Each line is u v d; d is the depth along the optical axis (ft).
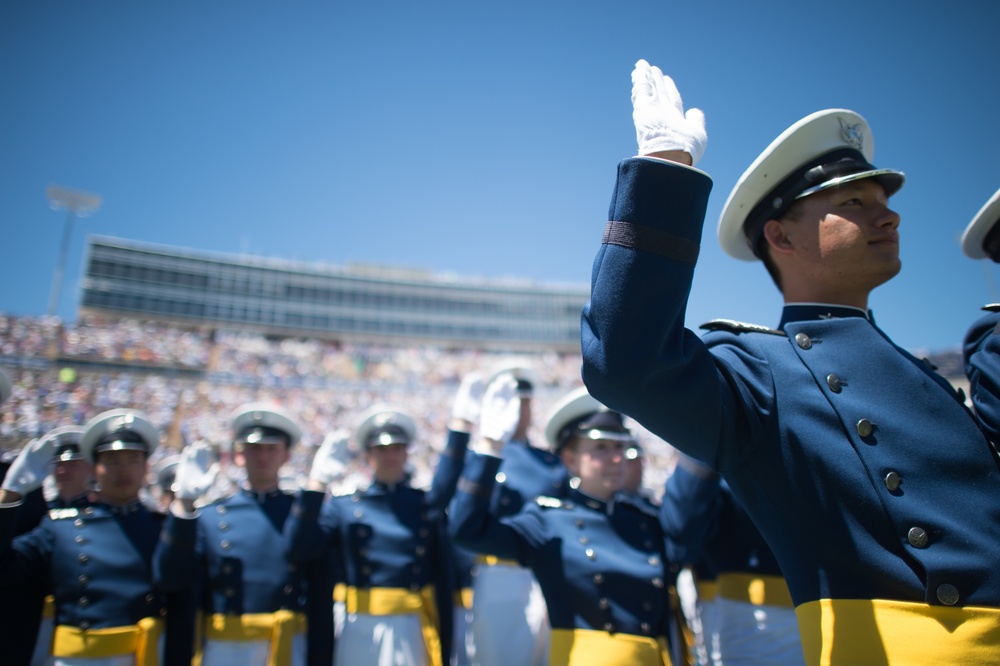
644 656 11.90
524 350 200.54
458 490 13.78
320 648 17.85
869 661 5.08
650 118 5.63
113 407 98.99
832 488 5.55
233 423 20.44
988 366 6.19
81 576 16.30
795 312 6.84
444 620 19.17
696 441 5.67
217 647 17.74
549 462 21.36
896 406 5.81
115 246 162.50
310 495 17.79
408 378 146.51
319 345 157.58
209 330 167.32
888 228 6.60
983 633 4.80
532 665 19.43
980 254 10.04
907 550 5.18
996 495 5.38
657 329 5.08
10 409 90.17
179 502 16.35
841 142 7.06
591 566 12.57
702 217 5.42
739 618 14.12
